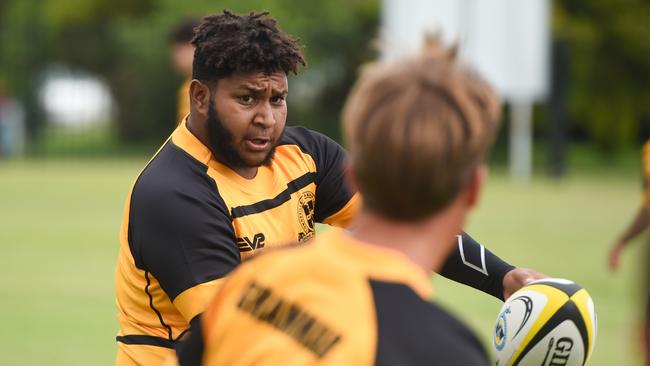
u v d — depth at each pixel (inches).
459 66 259.0
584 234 1705.2
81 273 1309.1
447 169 245.1
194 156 432.5
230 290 266.2
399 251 255.6
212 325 264.4
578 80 4407.0
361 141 249.0
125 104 4527.6
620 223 1893.5
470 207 263.1
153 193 416.2
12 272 1312.7
